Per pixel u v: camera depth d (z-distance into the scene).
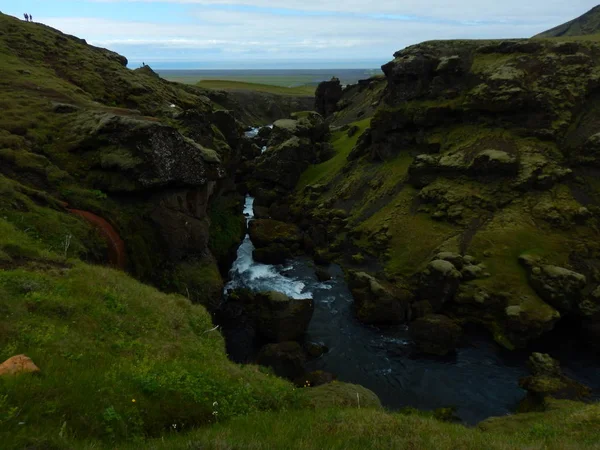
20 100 39.53
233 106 146.88
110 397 10.51
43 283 16.61
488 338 42.16
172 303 23.14
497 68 66.06
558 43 66.00
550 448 12.85
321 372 33.75
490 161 55.81
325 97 146.62
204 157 42.59
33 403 8.71
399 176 67.88
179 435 10.35
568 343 41.41
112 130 35.94
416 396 33.44
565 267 45.81
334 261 59.25
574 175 55.53
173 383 12.87
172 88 77.25
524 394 33.66
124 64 81.50
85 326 15.16
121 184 34.62
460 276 45.91
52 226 26.19
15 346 11.34
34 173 31.61
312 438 10.30
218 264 52.69
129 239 32.97
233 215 60.81
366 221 63.03
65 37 71.69
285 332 39.31
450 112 67.50
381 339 41.56
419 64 71.25
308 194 78.00
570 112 59.50
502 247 48.72
